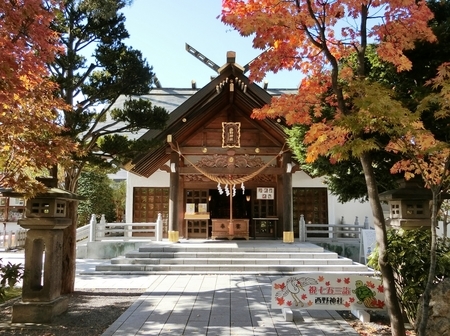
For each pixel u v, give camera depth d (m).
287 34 5.23
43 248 6.93
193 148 14.38
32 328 5.57
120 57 8.37
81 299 7.47
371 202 4.99
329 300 6.16
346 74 5.80
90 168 10.96
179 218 15.98
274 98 6.49
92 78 8.66
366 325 5.71
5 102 4.81
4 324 5.75
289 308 6.16
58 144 5.93
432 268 4.01
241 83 13.00
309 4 4.89
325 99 6.55
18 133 5.74
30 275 5.95
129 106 8.98
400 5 5.08
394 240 5.71
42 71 5.64
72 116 7.93
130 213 16.92
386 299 4.87
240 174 14.52
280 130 13.72
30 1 4.60
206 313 6.34
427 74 7.31
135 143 8.90
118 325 5.64
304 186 17.14
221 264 11.30
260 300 7.32
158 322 5.81
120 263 11.40
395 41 5.66
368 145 4.33
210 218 17.27
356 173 8.95
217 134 14.97
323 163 8.98
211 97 13.45
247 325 5.68
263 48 5.44
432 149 4.16
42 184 5.77
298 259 11.45
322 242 14.48
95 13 7.94
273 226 16.27
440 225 15.95
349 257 14.34
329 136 5.48
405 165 5.52
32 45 5.25
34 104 5.97
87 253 14.23
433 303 4.77
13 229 22.72
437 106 5.81
